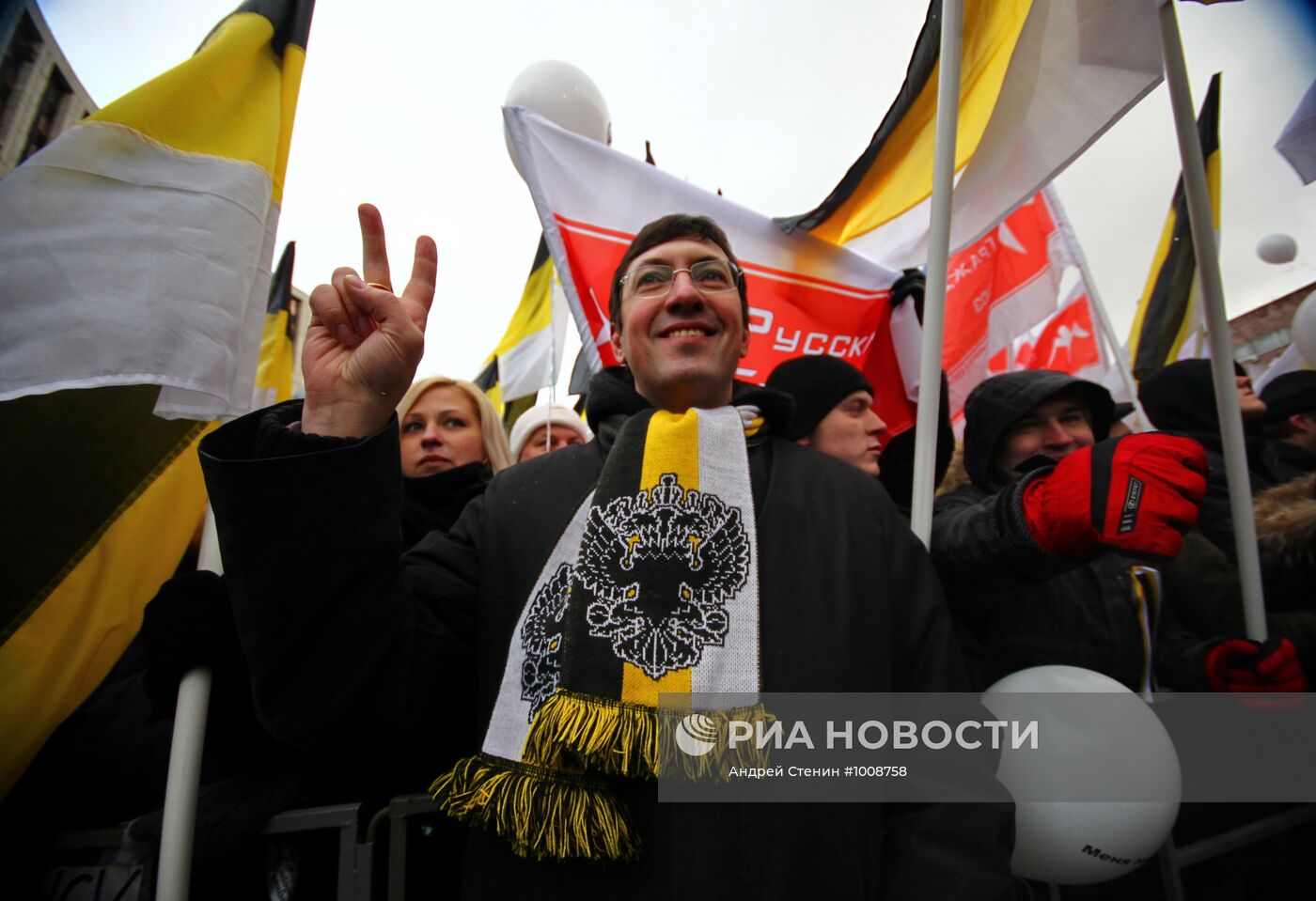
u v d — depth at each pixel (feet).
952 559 4.39
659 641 3.11
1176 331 11.00
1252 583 5.08
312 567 3.01
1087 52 5.72
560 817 2.86
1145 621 5.35
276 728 3.13
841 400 6.68
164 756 4.52
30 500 4.41
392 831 4.14
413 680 3.49
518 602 3.63
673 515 3.42
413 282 3.49
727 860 2.83
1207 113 8.41
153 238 4.00
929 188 7.29
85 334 3.77
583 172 7.77
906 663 3.42
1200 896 5.58
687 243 4.60
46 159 3.92
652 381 4.39
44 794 4.41
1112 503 3.55
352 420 3.21
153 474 4.76
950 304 10.27
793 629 3.26
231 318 4.10
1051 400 6.54
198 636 3.44
